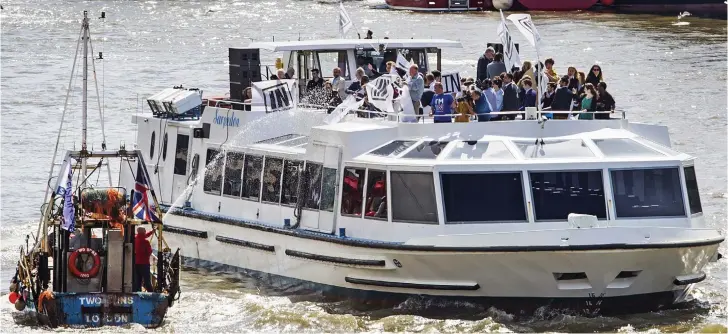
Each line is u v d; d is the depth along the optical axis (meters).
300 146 65.06
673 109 133.38
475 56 179.88
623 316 58.50
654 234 56.31
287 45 72.56
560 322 57.34
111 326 56.25
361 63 74.38
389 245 57.56
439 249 56.44
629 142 60.00
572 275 56.97
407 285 58.56
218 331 56.44
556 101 65.06
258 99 67.44
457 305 58.41
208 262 69.12
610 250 55.72
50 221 59.84
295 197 63.91
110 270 56.91
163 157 73.50
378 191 59.12
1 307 60.75
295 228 63.16
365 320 58.03
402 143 60.09
